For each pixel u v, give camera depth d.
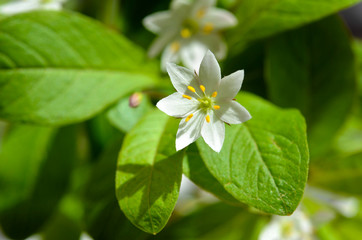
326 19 0.16
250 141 0.14
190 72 0.14
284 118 0.14
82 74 0.15
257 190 0.13
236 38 0.16
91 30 0.15
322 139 0.17
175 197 0.13
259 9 0.16
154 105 0.16
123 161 0.14
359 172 0.17
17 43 0.15
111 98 0.16
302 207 0.17
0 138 0.19
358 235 0.17
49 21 0.15
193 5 0.16
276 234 0.17
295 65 0.16
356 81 0.16
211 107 0.14
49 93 0.15
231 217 0.17
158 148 0.14
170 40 0.16
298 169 0.13
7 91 0.15
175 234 0.17
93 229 0.16
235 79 0.13
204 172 0.14
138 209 0.13
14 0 0.16
